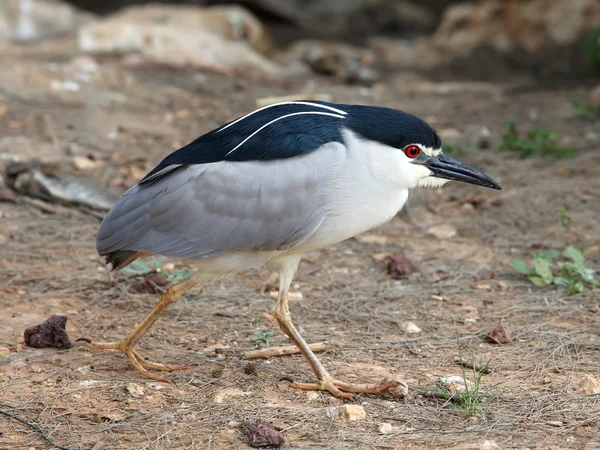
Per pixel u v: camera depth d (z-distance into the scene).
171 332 9.91
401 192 8.47
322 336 9.90
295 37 36.31
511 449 7.36
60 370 8.80
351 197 8.24
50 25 27.25
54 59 22.59
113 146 16.25
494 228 13.60
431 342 9.77
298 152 8.23
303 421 7.86
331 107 8.59
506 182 15.51
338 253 12.59
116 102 18.97
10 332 9.62
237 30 26.84
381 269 12.04
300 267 12.06
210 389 8.51
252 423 7.63
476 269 12.03
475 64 29.11
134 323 10.09
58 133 16.53
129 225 8.55
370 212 8.38
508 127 17.33
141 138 16.83
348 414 7.94
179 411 8.00
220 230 8.34
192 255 8.41
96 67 21.42
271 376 8.84
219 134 8.62
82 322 10.03
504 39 29.73
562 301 10.91
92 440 7.46
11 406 8.00
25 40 26.00
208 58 24.16
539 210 14.20
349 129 8.29
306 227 8.28
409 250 12.77
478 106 21.39
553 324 10.27
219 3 36.94
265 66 24.92
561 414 8.01
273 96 20.98
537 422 7.86
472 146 17.67
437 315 10.53
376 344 9.70
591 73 27.73
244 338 9.82
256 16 37.34
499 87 24.28
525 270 11.50
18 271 11.27
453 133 18.53
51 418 7.82
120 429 7.66
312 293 11.17
